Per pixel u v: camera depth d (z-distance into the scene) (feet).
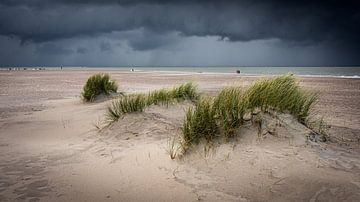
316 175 11.28
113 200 10.65
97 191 11.35
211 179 11.87
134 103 20.74
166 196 10.87
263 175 11.66
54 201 10.57
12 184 12.02
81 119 24.43
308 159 12.50
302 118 16.83
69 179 12.47
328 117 25.98
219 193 10.91
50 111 30.12
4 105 35.86
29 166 14.10
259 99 15.92
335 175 11.28
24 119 26.21
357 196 9.91
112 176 12.66
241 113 14.97
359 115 27.20
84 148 16.72
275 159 12.51
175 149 14.67
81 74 141.69
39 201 10.56
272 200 10.25
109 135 18.52
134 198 10.78
